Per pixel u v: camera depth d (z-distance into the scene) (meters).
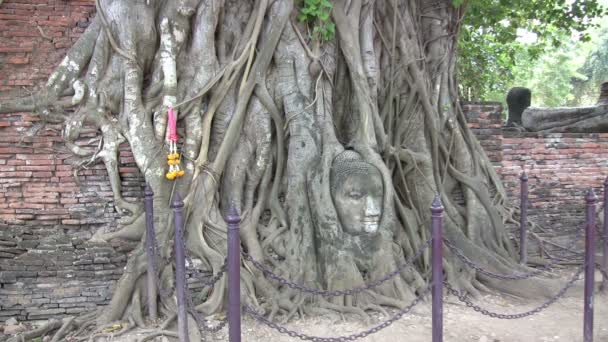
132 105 5.89
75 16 6.05
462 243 6.75
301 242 6.03
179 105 5.93
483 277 6.61
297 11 6.48
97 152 5.90
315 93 6.46
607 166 8.97
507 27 11.08
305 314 5.61
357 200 5.80
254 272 5.84
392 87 7.09
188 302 4.62
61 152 5.88
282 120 6.53
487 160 8.03
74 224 5.90
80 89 5.86
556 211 8.69
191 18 6.17
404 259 6.34
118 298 5.46
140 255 5.61
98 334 5.15
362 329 5.25
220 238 5.95
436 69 7.65
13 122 5.80
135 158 5.86
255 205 6.47
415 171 6.97
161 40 5.99
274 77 6.56
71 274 5.75
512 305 6.11
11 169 5.77
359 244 5.84
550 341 5.04
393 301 5.70
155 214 5.77
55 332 5.36
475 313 5.77
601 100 11.07
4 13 5.85
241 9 6.57
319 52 6.55
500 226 7.40
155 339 5.07
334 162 6.07
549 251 7.97
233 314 3.84
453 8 7.86
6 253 5.70
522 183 7.26
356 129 6.67
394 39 7.05
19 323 5.59
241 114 6.25
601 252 8.20
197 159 6.01
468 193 7.43
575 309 5.93
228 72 6.18
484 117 8.44
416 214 6.86
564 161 8.79
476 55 13.64
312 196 6.04
